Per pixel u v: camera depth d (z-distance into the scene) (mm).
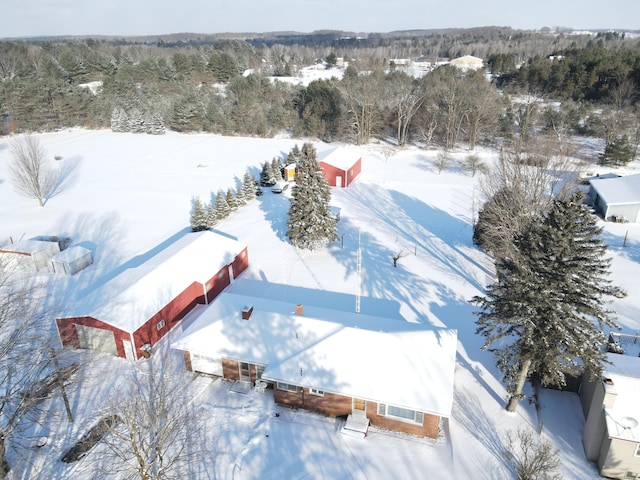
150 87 100500
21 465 18094
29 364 20469
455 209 47594
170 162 65000
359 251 37625
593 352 17922
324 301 30141
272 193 52719
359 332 21984
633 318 27969
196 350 22562
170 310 26953
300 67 157500
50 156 66938
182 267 29500
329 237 37281
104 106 88812
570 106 79375
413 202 49688
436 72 85375
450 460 18672
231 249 32938
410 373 20188
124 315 24516
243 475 17938
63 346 25297
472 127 72562
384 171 61500
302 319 23156
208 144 76875
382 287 31969
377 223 43688
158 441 16250
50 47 153125
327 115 82562
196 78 114062
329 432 20109
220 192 46500
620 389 17734
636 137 66312
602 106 82875
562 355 18594
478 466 18391
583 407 20984
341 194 52125
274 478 17844
